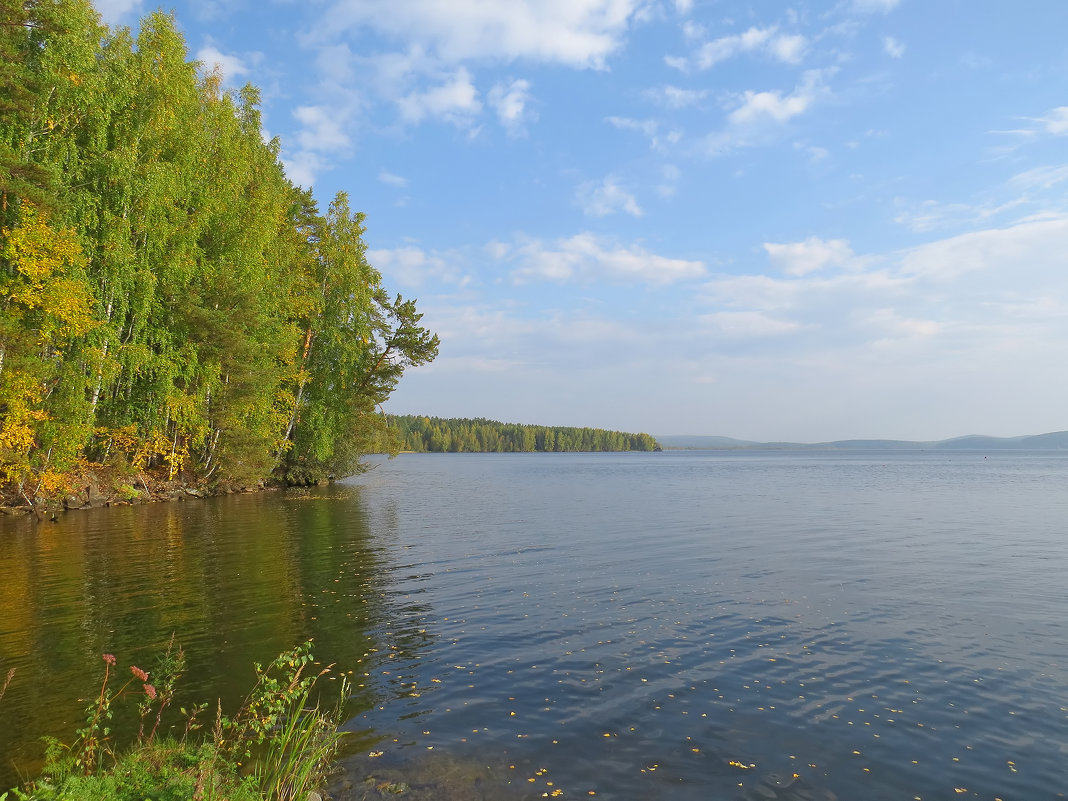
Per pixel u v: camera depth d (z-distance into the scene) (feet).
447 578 54.39
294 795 19.56
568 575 55.72
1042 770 22.58
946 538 77.82
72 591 48.67
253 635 37.93
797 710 27.55
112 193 94.48
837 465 400.06
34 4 82.69
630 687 30.09
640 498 141.79
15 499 92.22
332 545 71.61
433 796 20.58
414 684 30.42
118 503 111.14
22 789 19.88
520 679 31.09
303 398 155.22
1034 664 33.30
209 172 118.42
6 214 82.23
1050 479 218.38
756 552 67.87
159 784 18.71
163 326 107.96
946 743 24.61
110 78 94.32
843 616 42.37
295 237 152.15
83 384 90.07
